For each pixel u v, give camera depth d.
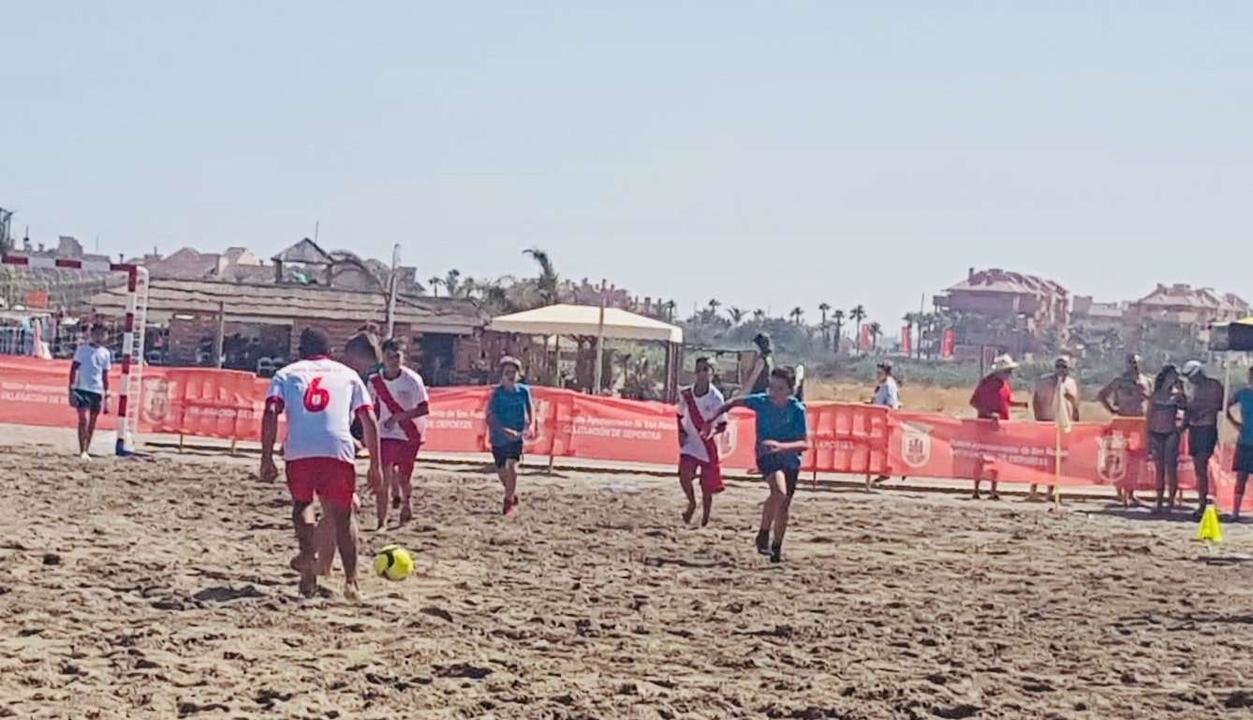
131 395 26.27
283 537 15.99
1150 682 10.52
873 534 19.38
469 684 9.53
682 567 15.50
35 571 12.98
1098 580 15.91
